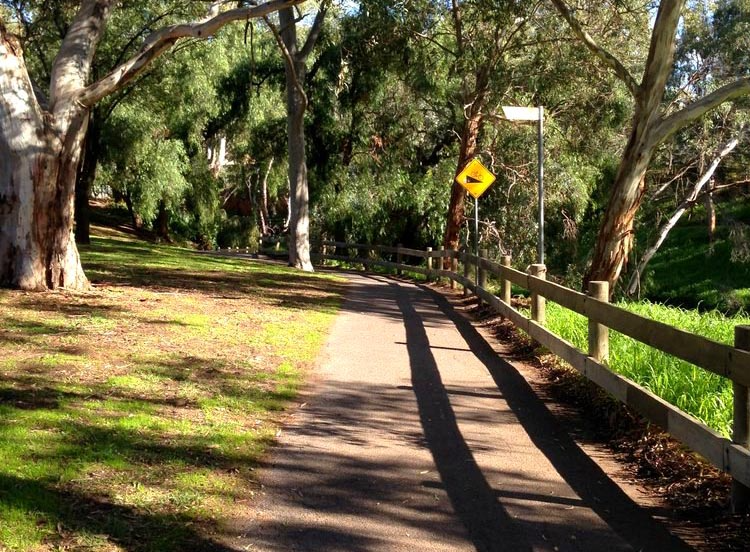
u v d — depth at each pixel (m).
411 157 31.84
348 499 5.22
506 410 7.59
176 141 34.75
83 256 22.48
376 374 9.13
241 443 6.25
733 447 4.61
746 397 4.63
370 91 29.92
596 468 5.89
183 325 11.09
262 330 11.44
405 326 12.95
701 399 6.59
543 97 24.27
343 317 13.75
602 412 7.27
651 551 4.43
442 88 27.22
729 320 11.34
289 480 5.54
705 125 25.34
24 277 12.60
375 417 7.28
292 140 26.36
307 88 30.92
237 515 4.87
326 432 6.75
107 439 5.90
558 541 4.58
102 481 5.12
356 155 32.31
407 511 5.03
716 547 4.45
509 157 27.72
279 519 4.85
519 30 21.56
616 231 14.60
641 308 12.79
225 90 32.78
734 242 29.48
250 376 8.51
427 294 18.92
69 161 12.70
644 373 7.62
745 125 26.27
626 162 14.30
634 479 5.65
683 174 28.16
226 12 12.57
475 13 20.27
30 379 7.39
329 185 31.98
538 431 6.88
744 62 25.31
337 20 29.14
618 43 21.95
